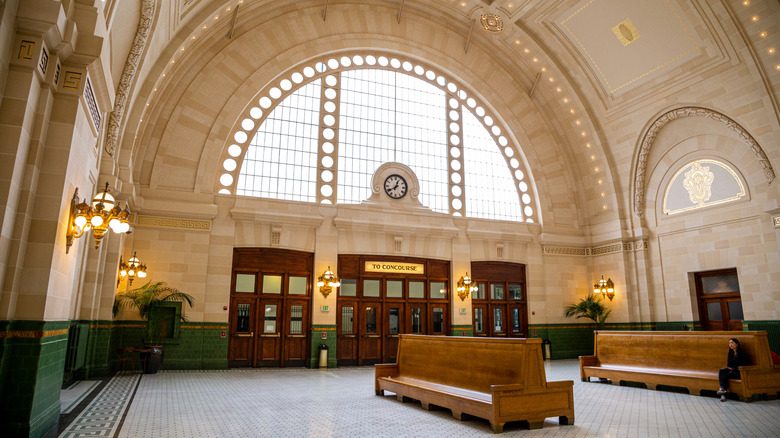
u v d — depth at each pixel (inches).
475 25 726.5
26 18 199.5
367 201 662.5
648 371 410.0
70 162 225.1
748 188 590.9
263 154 632.4
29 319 203.2
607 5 607.2
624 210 733.3
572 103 742.5
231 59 615.2
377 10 703.7
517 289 740.0
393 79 730.8
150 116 561.0
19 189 204.1
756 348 353.7
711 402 340.2
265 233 598.9
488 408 253.9
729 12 537.3
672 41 598.9
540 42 698.8
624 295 709.9
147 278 537.0
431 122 741.9
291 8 654.5
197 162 585.6
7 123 197.3
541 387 265.4
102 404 314.5
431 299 680.4
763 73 546.3
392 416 288.8
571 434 247.3
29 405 198.4
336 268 625.3
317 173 651.5
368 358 635.5
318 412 299.3
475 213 740.0
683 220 661.9
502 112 767.1
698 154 648.4
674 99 644.7
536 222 767.1
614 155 740.0
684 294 652.1
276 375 504.1
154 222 549.6
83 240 408.8
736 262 595.8
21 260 204.2
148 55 407.2
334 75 692.1
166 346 531.2
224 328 559.5
